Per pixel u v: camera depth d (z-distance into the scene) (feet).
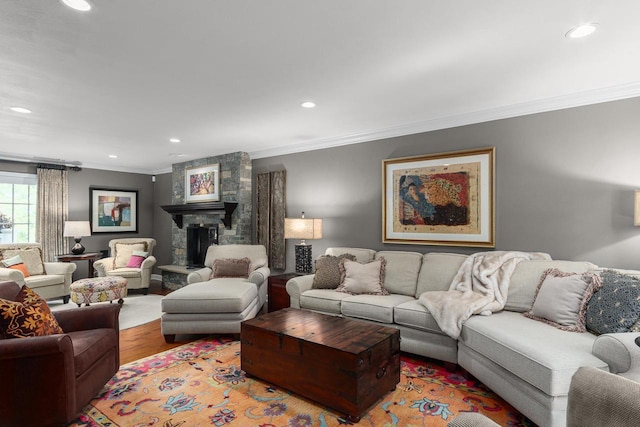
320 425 6.88
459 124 12.14
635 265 9.34
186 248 21.12
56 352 6.41
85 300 14.30
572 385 3.48
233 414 7.29
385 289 12.10
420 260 12.26
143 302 17.44
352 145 14.87
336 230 15.31
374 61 8.11
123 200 23.02
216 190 19.08
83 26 6.48
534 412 6.40
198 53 7.64
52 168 19.89
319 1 5.84
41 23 6.35
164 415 7.26
